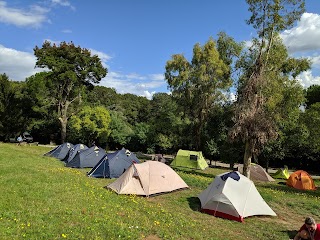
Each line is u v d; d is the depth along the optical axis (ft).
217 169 116.06
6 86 163.63
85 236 25.95
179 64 130.52
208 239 30.48
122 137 174.40
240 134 78.74
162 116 144.15
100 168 62.85
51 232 25.79
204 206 41.98
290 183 79.56
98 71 167.43
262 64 80.28
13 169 49.98
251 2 80.53
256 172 91.61
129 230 28.94
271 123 77.87
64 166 75.41
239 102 81.51
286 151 126.62
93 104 219.20
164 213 37.78
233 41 127.13
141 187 49.21
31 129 188.14
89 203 36.01
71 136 177.37
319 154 141.59
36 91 168.14
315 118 87.86
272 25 79.97
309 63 82.74
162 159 114.83
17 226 26.12
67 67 156.76
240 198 41.34
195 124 132.67
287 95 80.53
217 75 124.88
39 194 36.27
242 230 35.68
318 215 45.14
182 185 55.26
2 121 161.17
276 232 35.86
